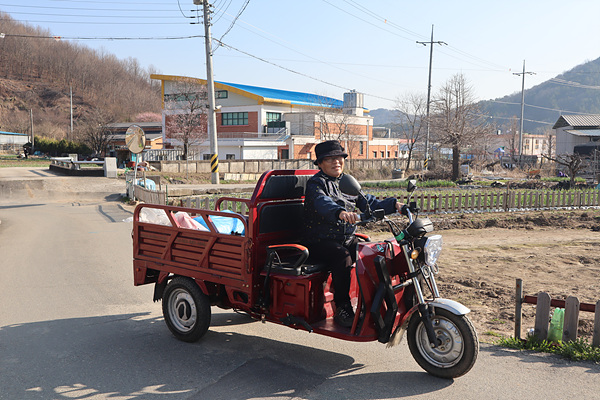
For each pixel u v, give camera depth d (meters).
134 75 196.50
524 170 47.12
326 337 5.79
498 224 15.54
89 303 7.23
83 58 183.00
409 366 4.89
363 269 4.39
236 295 5.20
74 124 138.25
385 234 13.56
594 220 16.39
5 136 96.31
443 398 4.17
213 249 5.28
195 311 5.50
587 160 38.06
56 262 10.19
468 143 37.38
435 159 47.12
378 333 4.50
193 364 4.97
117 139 73.81
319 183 4.91
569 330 5.23
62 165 40.94
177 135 53.06
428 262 4.33
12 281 8.56
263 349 5.39
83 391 4.38
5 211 19.95
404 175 51.91
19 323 6.30
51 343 5.59
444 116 38.41
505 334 5.83
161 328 6.13
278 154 53.53
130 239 13.20
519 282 5.46
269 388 4.41
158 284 5.90
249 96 54.88
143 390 4.39
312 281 4.73
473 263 9.91
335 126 58.66
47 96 158.25
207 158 43.78
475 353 4.34
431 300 4.57
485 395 4.21
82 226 15.68
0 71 165.75
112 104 162.38
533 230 14.73
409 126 58.81
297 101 62.44
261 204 4.96
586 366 4.81
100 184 28.78
